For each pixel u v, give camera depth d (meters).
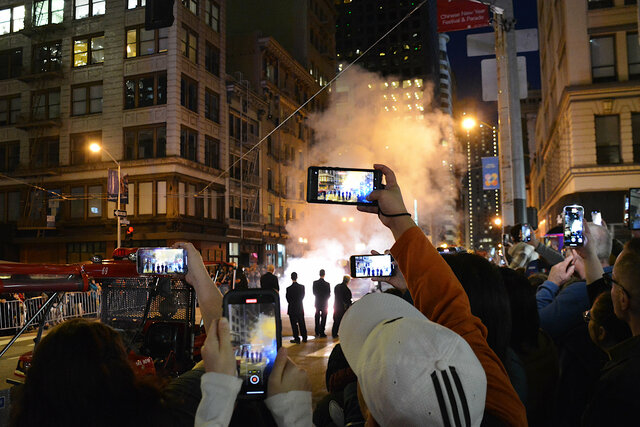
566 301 2.70
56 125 35.94
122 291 5.93
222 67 39.47
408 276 1.60
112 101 35.00
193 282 2.19
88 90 35.75
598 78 26.58
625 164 25.50
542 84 43.97
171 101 33.47
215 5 38.97
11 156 37.41
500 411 1.33
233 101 40.91
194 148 35.59
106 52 35.44
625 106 25.80
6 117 37.81
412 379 0.97
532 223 12.62
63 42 36.62
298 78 53.84
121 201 29.56
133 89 34.59
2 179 37.09
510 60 13.00
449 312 1.48
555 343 2.70
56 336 1.68
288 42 56.38
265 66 46.78
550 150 39.00
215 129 38.19
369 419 1.20
